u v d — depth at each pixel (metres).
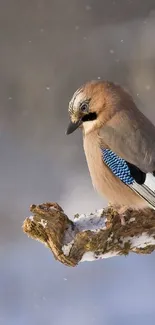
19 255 14.94
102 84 8.14
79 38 23.45
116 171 7.94
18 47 23.62
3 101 22.34
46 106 22.16
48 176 18.66
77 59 23.03
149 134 7.95
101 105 8.09
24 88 22.67
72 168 19.14
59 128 21.41
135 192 7.80
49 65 23.12
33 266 14.48
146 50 21.84
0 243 15.58
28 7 24.50
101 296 13.32
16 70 23.14
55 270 14.25
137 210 7.52
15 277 14.12
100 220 7.26
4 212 16.73
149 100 20.98
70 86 22.59
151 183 7.72
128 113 8.04
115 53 22.50
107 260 14.38
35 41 23.67
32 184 18.31
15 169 19.25
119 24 23.25
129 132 7.94
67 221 7.15
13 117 21.98
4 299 13.46
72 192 17.64
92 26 23.58
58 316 12.78
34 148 20.45
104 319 12.53
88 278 13.88
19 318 12.77
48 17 24.00
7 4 24.45
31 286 13.79
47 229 7.01
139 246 7.38
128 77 21.92
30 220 7.04
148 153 7.83
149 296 13.18
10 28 23.92
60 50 23.36
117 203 8.00
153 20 22.78
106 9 23.59
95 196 17.25
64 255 7.07
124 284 13.55
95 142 8.09
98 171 8.12
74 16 23.86
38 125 21.64
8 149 20.45
